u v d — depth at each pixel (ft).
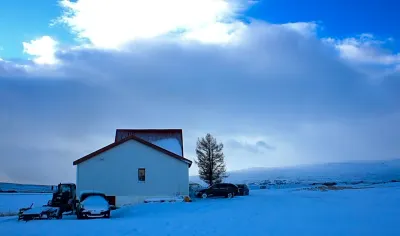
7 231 48.39
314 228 46.62
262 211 69.72
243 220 56.03
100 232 45.44
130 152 100.94
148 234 43.16
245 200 98.78
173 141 121.70
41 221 62.03
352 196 105.81
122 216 73.26
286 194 126.21
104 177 99.09
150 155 101.45
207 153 152.56
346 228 46.21
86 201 69.31
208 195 115.96
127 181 99.60
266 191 160.45
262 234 42.47
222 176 153.07
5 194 185.47
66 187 91.35
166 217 63.77
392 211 65.67
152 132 127.13
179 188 100.78
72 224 54.80
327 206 77.71
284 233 42.98
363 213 63.21
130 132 126.41
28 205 123.24
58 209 73.00
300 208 74.49
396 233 42.01
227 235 42.01
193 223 53.01
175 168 101.71
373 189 140.15
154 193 99.81
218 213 67.92
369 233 42.19
